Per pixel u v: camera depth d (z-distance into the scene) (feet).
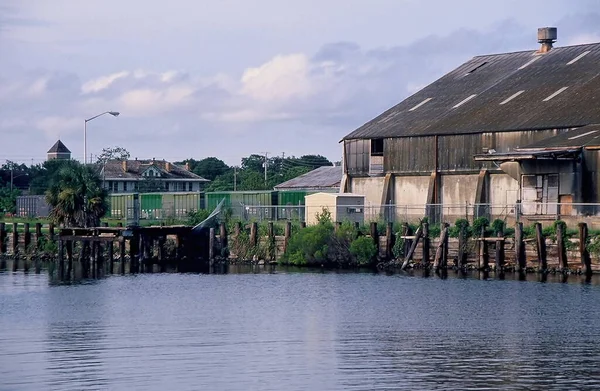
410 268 427.33
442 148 496.23
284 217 559.38
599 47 535.60
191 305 336.08
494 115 492.95
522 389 218.18
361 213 493.77
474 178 485.56
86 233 492.13
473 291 354.54
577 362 241.76
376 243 440.86
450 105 531.50
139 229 480.64
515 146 470.39
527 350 255.29
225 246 485.15
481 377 228.02
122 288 384.27
